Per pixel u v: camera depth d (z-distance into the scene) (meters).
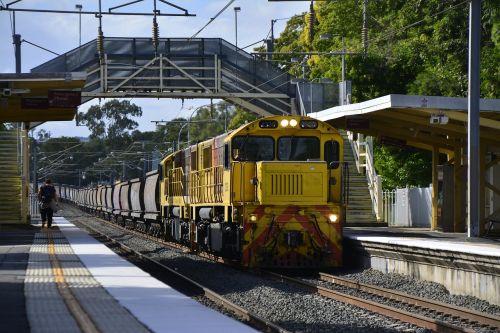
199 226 30.33
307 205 24.16
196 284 20.44
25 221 47.84
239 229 24.52
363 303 17.17
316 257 24.25
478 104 26.88
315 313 16.17
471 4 27.08
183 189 34.03
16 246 31.98
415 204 40.88
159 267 26.02
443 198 32.81
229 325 12.19
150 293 16.52
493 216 31.06
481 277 18.59
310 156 24.86
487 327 14.86
